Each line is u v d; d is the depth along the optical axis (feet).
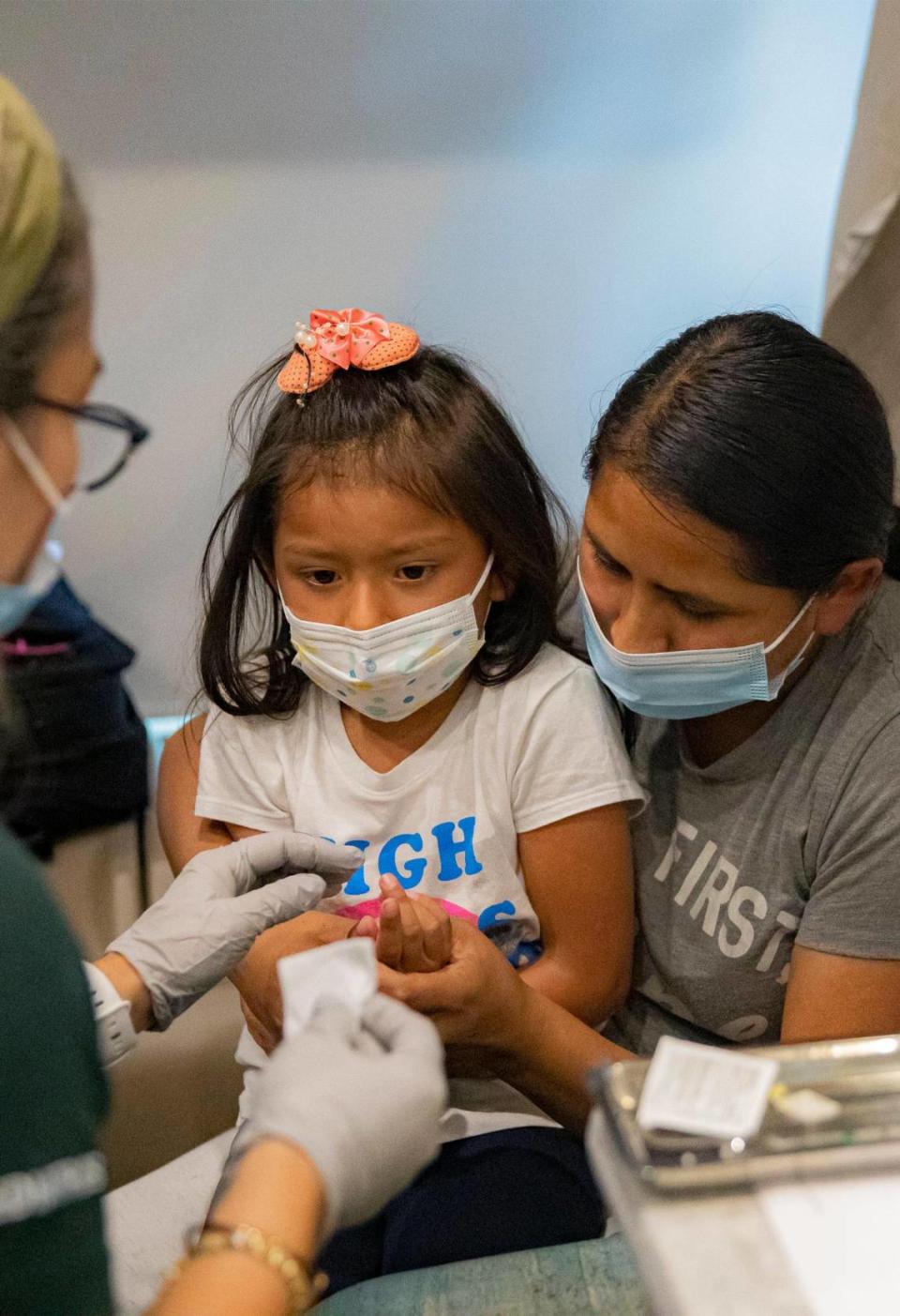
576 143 5.53
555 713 3.51
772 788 3.31
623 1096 1.91
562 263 5.75
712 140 5.57
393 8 5.19
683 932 3.52
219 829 3.81
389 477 3.20
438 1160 3.46
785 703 3.28
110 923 5.34
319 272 5.66
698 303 5.88
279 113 5.34
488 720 3.56
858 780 3.13
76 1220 1.80
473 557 3.38
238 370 5.74
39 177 1.83
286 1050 2.20
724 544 2.86
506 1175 3.44
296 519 3.28
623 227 5.71
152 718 6.22
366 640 3.26
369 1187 2.10
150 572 6.00
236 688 3.68
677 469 2.84
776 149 5.59
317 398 3.36
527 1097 3.49
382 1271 3.47
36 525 2.04
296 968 2.36
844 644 3.28
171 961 3.08
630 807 3.55
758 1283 1.66
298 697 3.70
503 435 3.46
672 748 3.60
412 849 3.56
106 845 5.54
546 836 3.50
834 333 4.55
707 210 5.71
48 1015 1.79
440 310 5.81
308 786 3.63
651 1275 1.70
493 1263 2.98
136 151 5.33
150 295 5.58
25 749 2.21
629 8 5.27
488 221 5.65
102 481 2.22
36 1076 1.75
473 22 5.24
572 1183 3.49
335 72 5.29
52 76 5.16
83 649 5.28
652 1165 1.79
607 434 3.10
